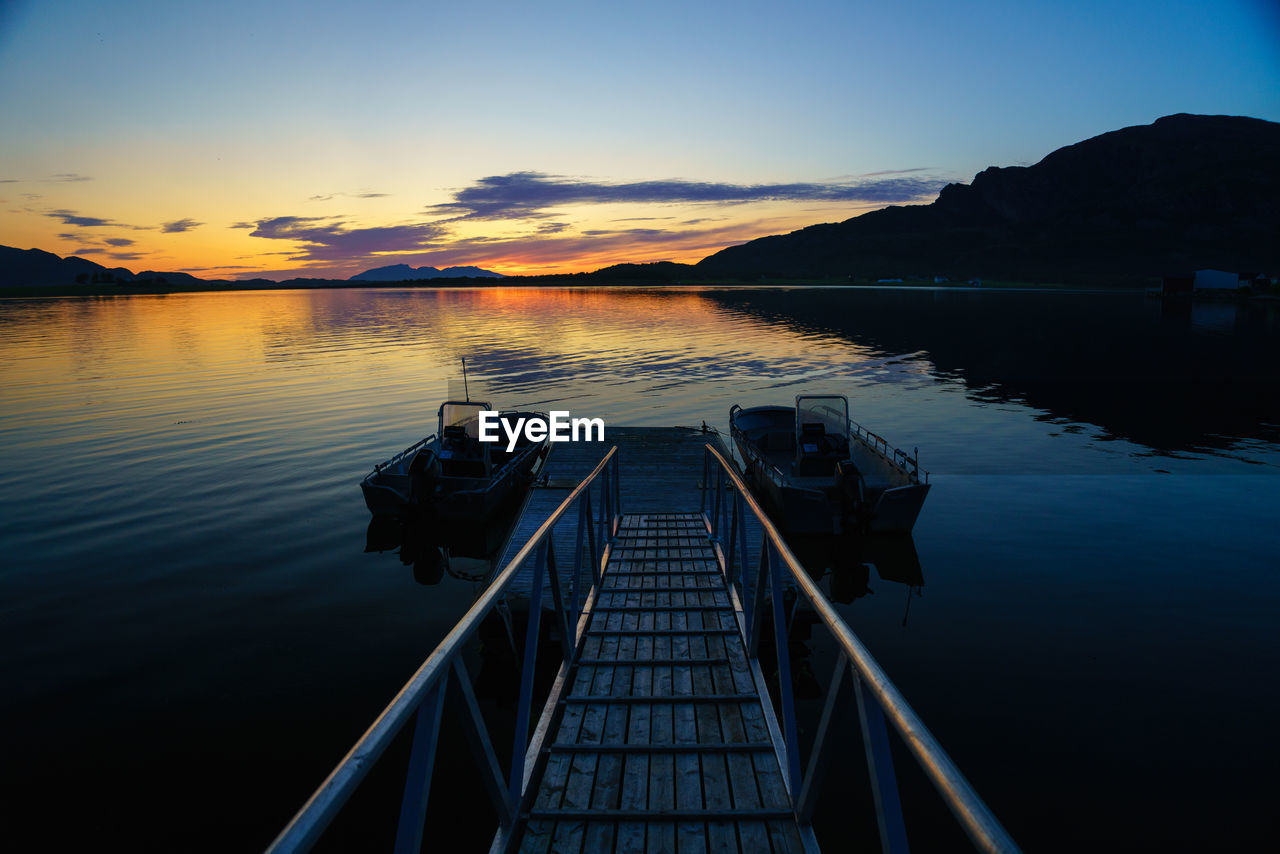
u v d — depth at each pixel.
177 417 22.38
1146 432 20.44
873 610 9.60
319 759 6.42
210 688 7.63
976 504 14.13
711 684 4.15
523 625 8.70
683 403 25.44
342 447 18.70
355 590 10.39
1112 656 8.20
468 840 5.43
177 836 5.48
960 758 6.44
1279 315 62.72
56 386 28.56
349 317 79.69
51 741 6.66
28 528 12.85
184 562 11.35
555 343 45.97
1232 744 6.53
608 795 3.00
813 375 31.72
